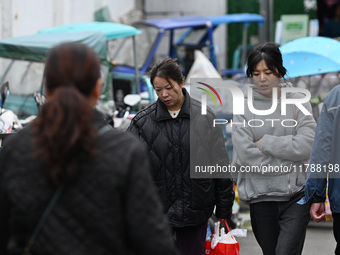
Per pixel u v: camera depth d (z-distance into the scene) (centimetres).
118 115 2339
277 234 1277
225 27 5412
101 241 666
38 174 671
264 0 4022
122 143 686
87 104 676
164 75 1191
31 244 668
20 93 2294
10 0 3531
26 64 2314
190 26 3606
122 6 4894
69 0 4116
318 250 1853
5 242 705
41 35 2483
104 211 664
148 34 3472
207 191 1227
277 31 4372
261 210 1267
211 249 1302
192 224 1225
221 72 4116
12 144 691
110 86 2430
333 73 1948
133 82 2827
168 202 1223
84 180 667
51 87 707
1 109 1856
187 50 3794
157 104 1235
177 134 1218
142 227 670
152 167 1220
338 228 1149
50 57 706
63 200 665
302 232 1243
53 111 667
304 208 1243
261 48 1256
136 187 675
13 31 3572
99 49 2403
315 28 4516
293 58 1967
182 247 1263
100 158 673
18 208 671
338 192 1124
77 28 2870
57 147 656
